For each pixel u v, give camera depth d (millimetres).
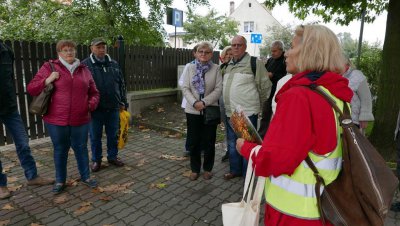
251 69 3869
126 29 12664
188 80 4031
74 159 4977
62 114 3557
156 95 8156
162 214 3348
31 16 12289
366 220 1392
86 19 11625
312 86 1448
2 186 3662
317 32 1501
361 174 1368
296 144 1376
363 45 10719
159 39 14000
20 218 3240
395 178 1399
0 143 5441
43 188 3918
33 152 5305
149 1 12664
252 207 1758
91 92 3912
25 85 5691
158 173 4477
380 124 4930
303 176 1479
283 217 1535
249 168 1755
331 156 1458
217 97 3977
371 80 7906
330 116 1425
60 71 3518
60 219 3227
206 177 4254
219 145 5832
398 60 4715
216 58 10875
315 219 1470
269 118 4371
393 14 4742
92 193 3812
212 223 3182
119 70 4574
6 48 3523
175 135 6441
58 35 11258
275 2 6723
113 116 4520
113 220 3219
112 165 4746
